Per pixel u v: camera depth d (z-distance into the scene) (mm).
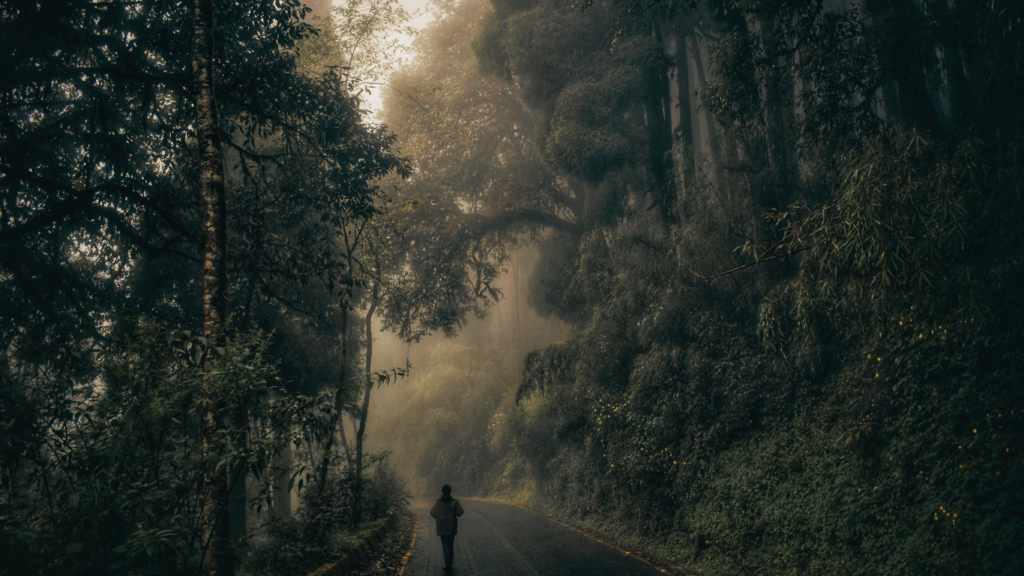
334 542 10297
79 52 9992
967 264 6672
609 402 16125
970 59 8562
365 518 15891
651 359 14281
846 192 6227
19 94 9586
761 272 12164
